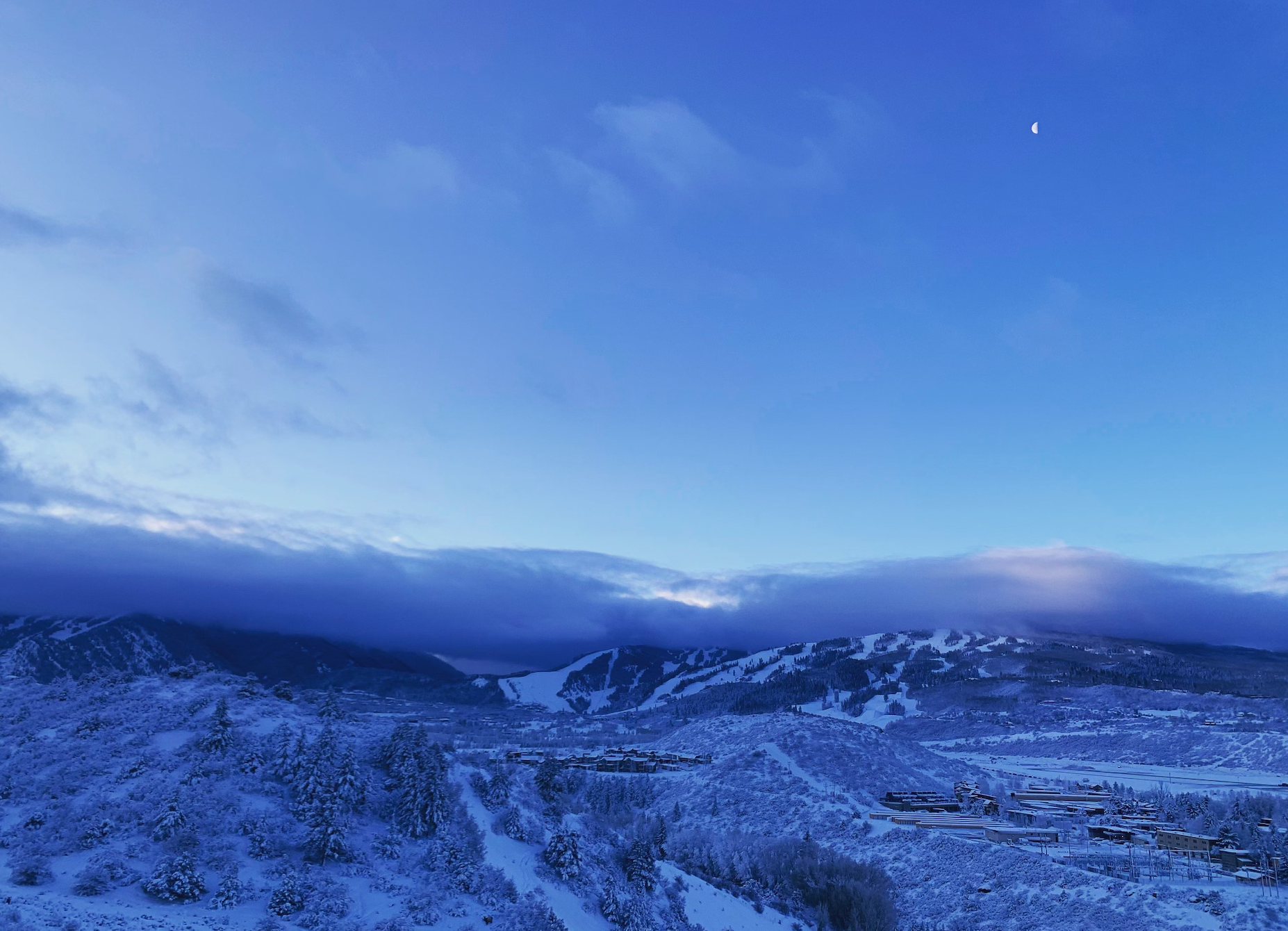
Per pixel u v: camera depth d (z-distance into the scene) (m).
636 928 90.00
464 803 101.56
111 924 62.62
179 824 80.06
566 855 94.56
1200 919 98.06
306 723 114.38
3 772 88.12
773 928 110.69
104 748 95.50
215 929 67.25
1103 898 109.00
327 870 81.38
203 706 111.25
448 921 77.31
